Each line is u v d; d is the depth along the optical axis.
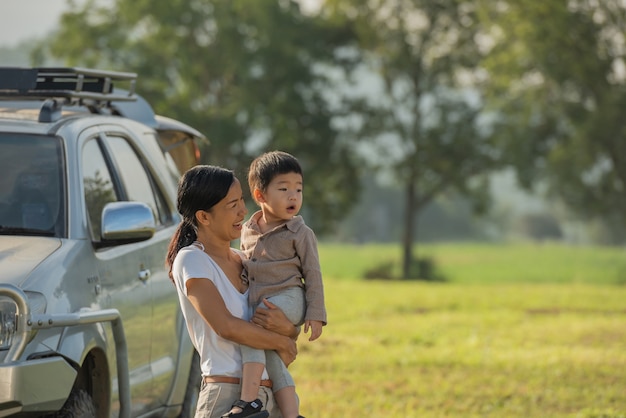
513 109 72.38
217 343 7.48
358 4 75.44
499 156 74.88
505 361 21.42
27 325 8.05
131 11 70.69
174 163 13.57
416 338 25.06
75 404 8.75
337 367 20.33
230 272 7.64
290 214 7.67
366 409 16.00
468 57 75.50
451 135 75.12
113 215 9.54
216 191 7.48
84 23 71.94
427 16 75.44
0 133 10.14
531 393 17.81
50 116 10.39
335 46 77.44
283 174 7.62
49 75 11.02
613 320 30.72
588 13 68.25
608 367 20.83
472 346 23.92
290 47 73.25
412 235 78.50
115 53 72.06
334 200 79.50
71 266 9.07
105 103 12.38
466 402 16.94
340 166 77.25
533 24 67.75
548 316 32.12
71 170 9.89
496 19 71.12
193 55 72.69
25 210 9.59
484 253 153.25
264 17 72.50
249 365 7.41
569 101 70.50
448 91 76.56
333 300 36.56
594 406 16.75
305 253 7.67
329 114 76.31
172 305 11.50
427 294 40.41
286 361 7.63
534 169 73.44
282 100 72.88
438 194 78.94
